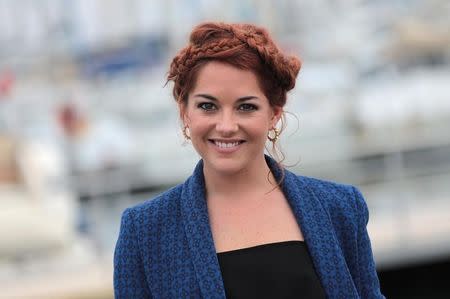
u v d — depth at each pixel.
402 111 20.09
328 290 5.45
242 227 5.53
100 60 23.56
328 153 18.73
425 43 22.89
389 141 18.39
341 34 23.22
